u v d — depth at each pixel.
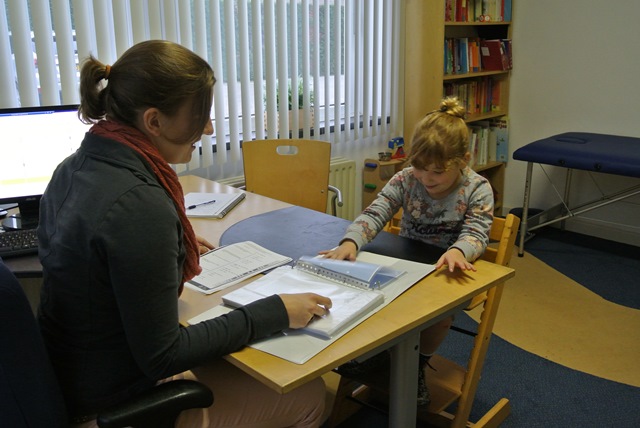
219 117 2.91
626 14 3.55
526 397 2.17
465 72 3.91
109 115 1.07
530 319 2.76
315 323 1.12
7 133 1.83
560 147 3.31
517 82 4.16
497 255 1.61
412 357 1.32
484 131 4.15
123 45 2.51
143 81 1.00
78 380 1.05
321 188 2.61
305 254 1.58
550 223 3.64
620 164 3.01
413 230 1.80
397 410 1.36
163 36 2.64
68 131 1.92
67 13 2.37
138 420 1.00
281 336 1.11
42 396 1.00
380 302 1.23
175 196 1.10
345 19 3.36
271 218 1.93
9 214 1.99
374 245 1.65
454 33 4.05
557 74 3.95
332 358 1.03
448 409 2.11
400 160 3.67
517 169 4.28
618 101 3.70
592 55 3.76
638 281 3.18
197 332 1.03
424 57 3.63
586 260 3.49
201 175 2.97
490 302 1.65
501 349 2.50
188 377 1.27
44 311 1.07
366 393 2.11
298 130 3.29
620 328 2.67
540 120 4.10
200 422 1.19
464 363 2.39
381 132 3.82
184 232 1.15
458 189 1.70
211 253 1.57
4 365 0.95
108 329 1.02
